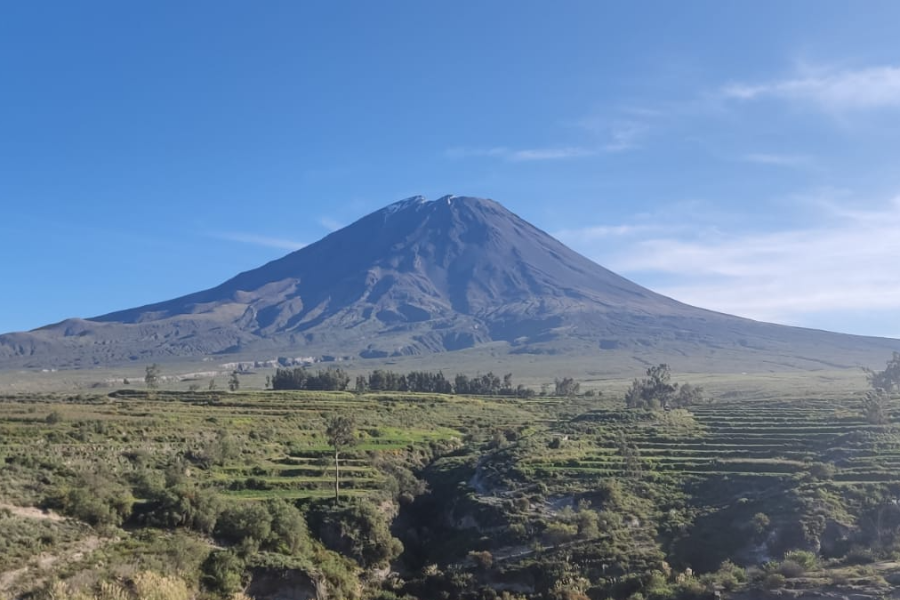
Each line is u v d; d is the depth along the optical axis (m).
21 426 116.56
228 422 141.75
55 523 77.12
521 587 84.25
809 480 97.12
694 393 183.62
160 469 105.12
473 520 100.94
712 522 91.12
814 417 136.88
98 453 105.56
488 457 124.44
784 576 73.25
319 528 94.69
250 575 78.94
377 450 131.12
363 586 87.12
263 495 102.12
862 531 85.00
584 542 88.75
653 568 81.94
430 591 86.69
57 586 65.25
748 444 119.38
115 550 75.62
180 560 75.88
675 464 110.38
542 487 105.06
